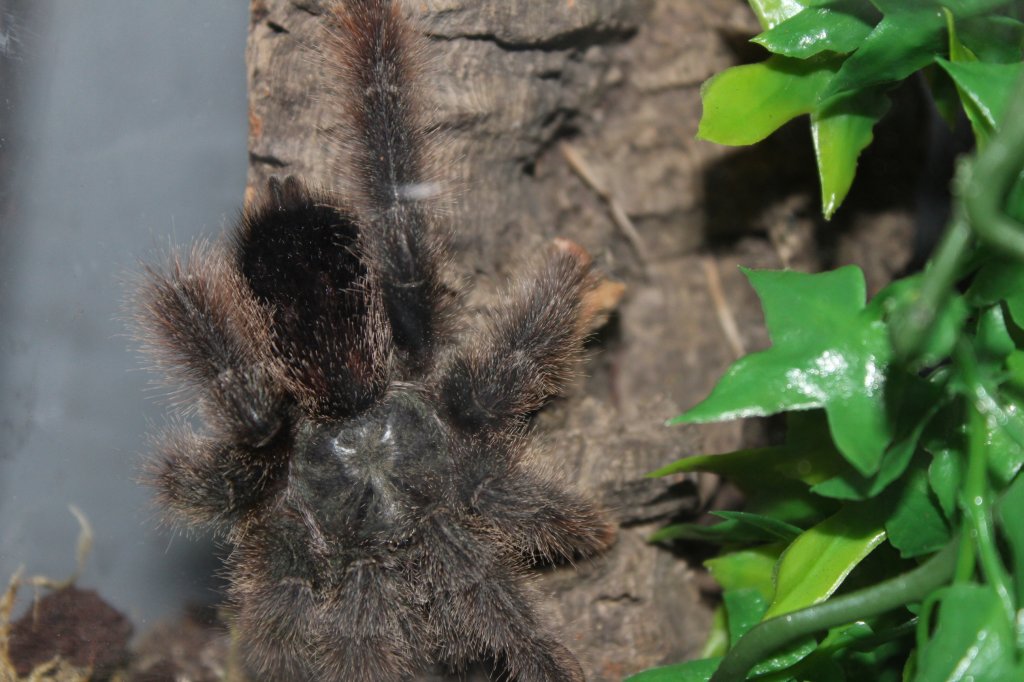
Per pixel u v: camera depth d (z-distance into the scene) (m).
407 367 0.37
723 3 0.39
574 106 0.39
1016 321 0.33
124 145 0.38
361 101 0.35
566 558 0.37
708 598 0.38
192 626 0.38
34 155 0.38
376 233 0.36
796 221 0.39
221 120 0.38
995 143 0.31
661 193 0.39
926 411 0.33
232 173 0.38
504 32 0.37
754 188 0.39
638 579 0.38
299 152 0.37
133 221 0.38
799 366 0.32
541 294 0.36
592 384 0.39
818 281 0.33
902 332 0.31
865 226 0.39
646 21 0.39
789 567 0.34
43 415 0.38
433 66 0.37
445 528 0.36
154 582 0.38
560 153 0.39
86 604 0.38
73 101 0.38
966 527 0.32
